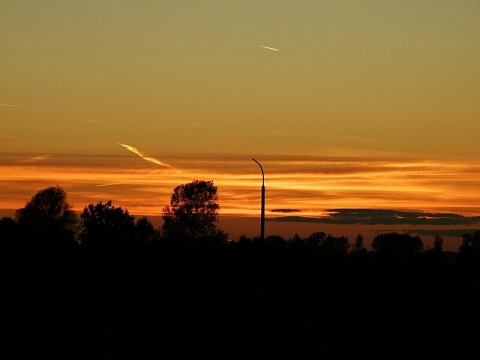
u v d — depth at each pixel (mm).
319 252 72562
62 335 35844
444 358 32156
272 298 52094
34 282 61875
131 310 47000
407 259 69438
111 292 54719
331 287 62281
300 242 73562
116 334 36156
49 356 30984
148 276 70000
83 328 38375
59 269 73188
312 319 43906
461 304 51000
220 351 32344
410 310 48219
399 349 33750
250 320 42812
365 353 32719
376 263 69312
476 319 45188
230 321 42188
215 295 53281
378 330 39500
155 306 48656
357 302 51000
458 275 66625
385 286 63156
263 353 32125
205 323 41125
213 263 69375
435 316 46031
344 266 69312
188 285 62625
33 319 42156
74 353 31578
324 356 31875
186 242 73750
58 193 127312
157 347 32969
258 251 70250
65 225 126875
